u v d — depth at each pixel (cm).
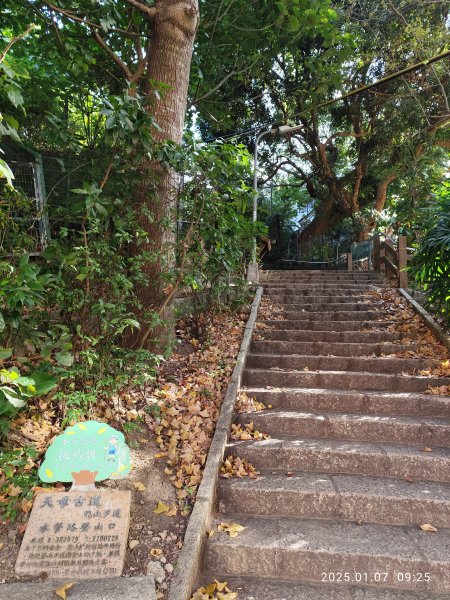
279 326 571
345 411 383
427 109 1189
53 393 296
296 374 427
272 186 1923
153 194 374
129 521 235
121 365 303
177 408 345
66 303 290
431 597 225
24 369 288
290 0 558
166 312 400
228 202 430
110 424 296
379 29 1030
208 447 310
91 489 237
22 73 225
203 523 243
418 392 407
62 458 238
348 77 1201
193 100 663
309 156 1606
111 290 310
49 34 496
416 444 337
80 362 298
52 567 210
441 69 1051
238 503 280
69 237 365
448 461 304
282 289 712
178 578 210
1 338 265
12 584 201
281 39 664
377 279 815
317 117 1452
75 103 562
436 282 472
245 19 617
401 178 1401
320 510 276
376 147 1413
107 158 349
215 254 429
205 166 359
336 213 1755
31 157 563
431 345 488
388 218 1568
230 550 241
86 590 199
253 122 1402
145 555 223
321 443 334
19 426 269
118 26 527
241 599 220
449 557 235
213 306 541
